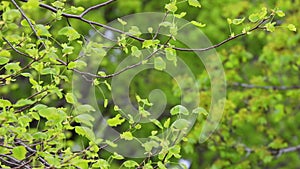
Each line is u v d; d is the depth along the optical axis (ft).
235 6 24.04
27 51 10.12
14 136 10.25
